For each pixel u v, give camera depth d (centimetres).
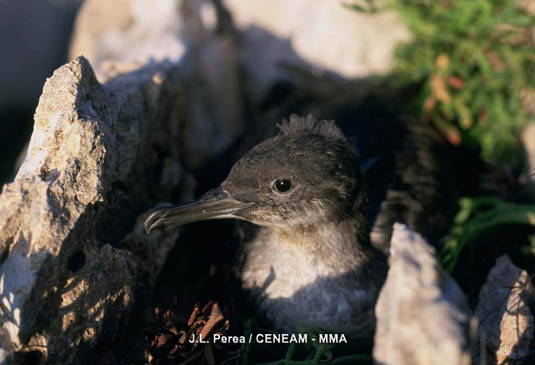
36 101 91
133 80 66
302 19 80
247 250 67
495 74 73
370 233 66
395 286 55
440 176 70
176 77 71
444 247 67
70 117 58
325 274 64
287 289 64
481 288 65
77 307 59
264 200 63
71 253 58
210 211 63
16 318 56
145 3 79
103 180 59
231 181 63
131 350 62
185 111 73
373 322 64
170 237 66
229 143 77
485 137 73
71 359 59
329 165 62
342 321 64
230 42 81
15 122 90
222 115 80
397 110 74
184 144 73
